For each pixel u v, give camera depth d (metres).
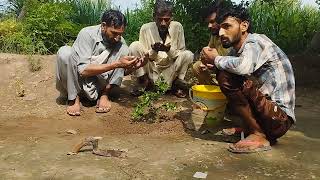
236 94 2.02
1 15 4.55
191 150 2.08
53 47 3.93
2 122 2.52
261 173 1.86
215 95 2.33
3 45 3.83
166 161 1.95
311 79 3.67
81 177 1.79
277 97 2.08
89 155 2.02
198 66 2.60
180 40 3.00
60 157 1.99
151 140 2.23
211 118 2.39
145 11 4.63
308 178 1.83
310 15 5.19
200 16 4.27
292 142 2.23
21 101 2.88
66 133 2.34
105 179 1.77
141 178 1.78
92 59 2.66
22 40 3.78
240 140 2.15
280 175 1.85
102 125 2.48
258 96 2.00
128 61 2.56
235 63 1.96
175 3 4.35
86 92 2.67
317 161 2.00
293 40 4.51
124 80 3.28
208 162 1.95
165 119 2.54
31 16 3.90
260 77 2.11
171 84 2.99
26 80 3.20
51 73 3.30
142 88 3.01
